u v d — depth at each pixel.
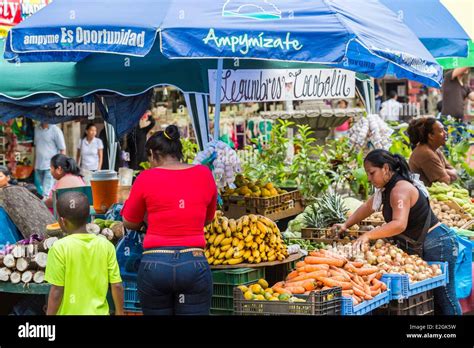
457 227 9.23
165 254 5.53
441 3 8.79
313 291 5.68
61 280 5.39
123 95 7.78
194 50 5.97
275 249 6.82
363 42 5.96
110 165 10.13
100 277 5.49
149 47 6.05
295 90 8.38
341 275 6.20
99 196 7.43
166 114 15.64
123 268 6.71
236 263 6.57
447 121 12.52
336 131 16.17
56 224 6.72
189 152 10.98
